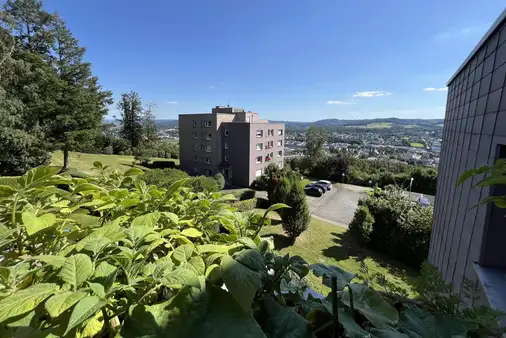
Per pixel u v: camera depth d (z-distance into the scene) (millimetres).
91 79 16750
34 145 13727
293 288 1028
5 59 11781
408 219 7824
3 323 472
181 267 647
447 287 926
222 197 1393
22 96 13039
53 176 971
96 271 578
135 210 1150
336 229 10906
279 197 9852
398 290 962
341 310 807
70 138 15219
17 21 13672
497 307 1750
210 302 628
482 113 2912
